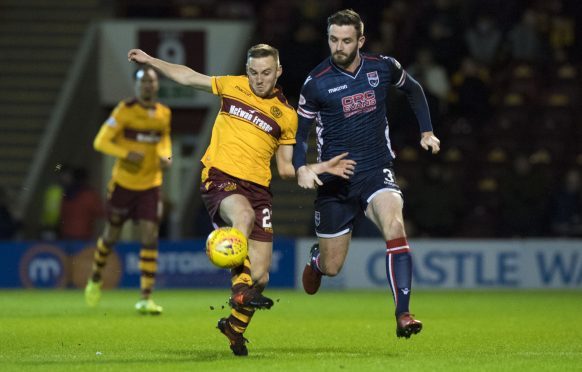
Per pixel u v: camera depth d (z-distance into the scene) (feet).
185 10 223.10
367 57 80.84
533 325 105.81
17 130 217.36
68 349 81.76
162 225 187.52
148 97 121.60
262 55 75.66
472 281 179.01
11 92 220.84
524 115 211.00
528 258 179.73
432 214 185.57
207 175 78.18
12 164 214.69
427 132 82.99
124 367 67.82
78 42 224.74
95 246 176.04
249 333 97.04
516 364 68.90
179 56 216.95
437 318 115.55
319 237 86.02
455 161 201.77
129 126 121.80
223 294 162.91
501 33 214.69
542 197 185.98
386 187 80.48
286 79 197.47
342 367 66.44
